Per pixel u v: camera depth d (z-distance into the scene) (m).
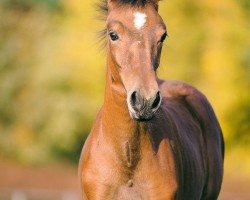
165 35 5.14
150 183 5.42
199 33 19.81
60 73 22.39
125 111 5.30
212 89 19.36
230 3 19.86
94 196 5.49
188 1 20.05
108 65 5.36
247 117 19.48
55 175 22.44
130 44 5.06
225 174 19.94
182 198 5.77
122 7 5.14
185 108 6.64
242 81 19.34
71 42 22.16
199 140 6.54
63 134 22.91
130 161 5.39
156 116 5.54
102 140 5.49
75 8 22.33
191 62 19.81
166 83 6.80
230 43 19.56
